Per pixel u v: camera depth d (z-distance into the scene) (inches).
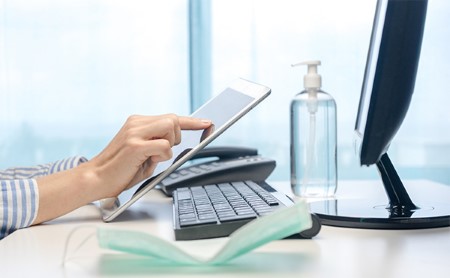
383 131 25.9
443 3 75.2
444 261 19.7
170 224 28.5
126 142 30.6
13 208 29.3
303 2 76.4
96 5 76.9
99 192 30.9
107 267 19.9
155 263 20.2
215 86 77.1
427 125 76.8
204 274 18.6
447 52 75.5
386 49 24.8
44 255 22.1
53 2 76.7
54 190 30.2
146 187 29.3
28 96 77.4
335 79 76.7
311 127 40.4
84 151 77.9
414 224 25.7
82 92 77.6
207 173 39.9
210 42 76.7
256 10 76.8
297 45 76.8
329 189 39.0
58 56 77.1
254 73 77.0
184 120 32.0
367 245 22.5
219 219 24.4
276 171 77.4
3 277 18.9
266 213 24.5
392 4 24.3
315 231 23.5
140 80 77.6
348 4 76.0
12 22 76.7
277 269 19.0
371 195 37.7
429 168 77.2
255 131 77.6
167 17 77.4
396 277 17.7
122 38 77.2
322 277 17.9
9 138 77.5
